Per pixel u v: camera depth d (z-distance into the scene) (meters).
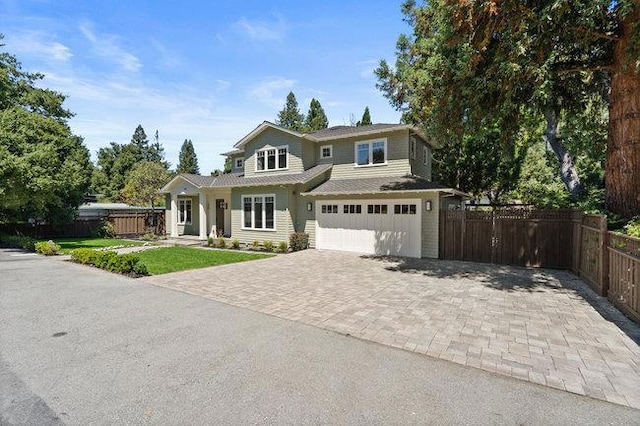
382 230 14.06
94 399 3.46
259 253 14.70
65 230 21.34
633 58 6.71
